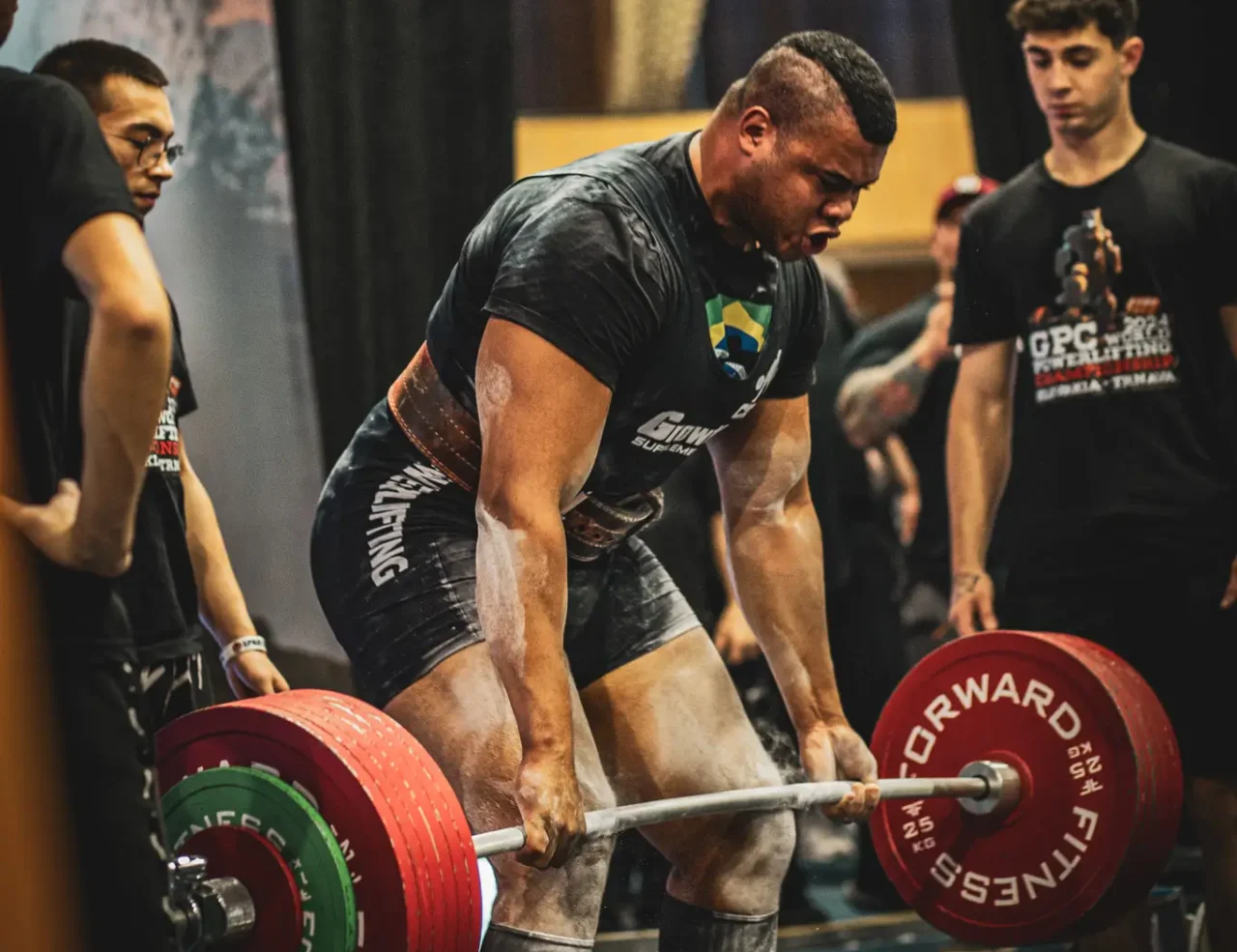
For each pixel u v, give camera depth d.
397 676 3.73
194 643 4.03
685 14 10.48
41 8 5.76
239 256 6.14
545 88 10.44
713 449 4.26
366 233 6.21
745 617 4.32
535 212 3.55
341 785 3.15
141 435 2.75
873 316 11.74
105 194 2.78
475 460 3.80
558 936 3.56
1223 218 5.27
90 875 2.77
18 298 2.83
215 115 6.06
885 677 7.36
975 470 5.71
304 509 6.23
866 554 7.45
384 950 3.12
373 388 6.23
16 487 2.85
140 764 2.89
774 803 3.89
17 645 2.71
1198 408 5.34
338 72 6.11
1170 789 4.68
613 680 4.04
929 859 4.96
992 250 5.62
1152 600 5.29
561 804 3.29
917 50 11.02
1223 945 5.16
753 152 3.57
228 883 3.18
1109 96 5.35
